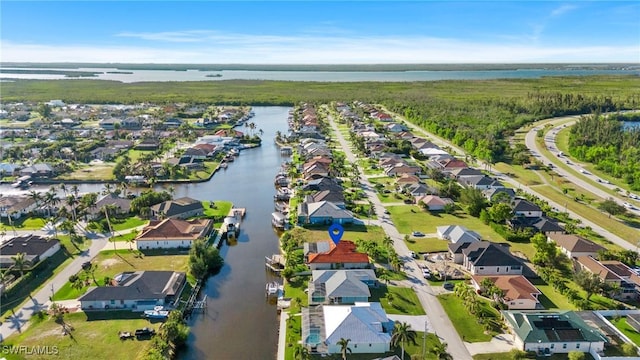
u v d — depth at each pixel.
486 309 102.62
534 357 86.31
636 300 106.69
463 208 171.12
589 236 143.75
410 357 86.44
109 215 159.25
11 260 121.06
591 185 199.62
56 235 143.88
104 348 88.69
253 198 187.25
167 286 107.62
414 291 110.69
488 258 118.44
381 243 138.38
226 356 88.81
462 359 85.94
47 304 104.19
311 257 123.06
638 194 187.75
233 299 110.25
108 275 117.88
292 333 94.75
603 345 87.81
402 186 194.50
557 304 104.88
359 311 95.06
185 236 136.00
